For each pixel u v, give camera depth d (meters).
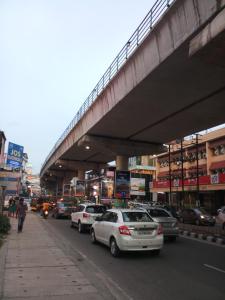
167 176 69.31
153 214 19.27
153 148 40.53
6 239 16.58
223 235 21.55
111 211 15.21
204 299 8.02
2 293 7.61
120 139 39.00
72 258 11.97
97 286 8.40
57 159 62.75
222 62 15.90
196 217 32.97
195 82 21.12
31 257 11.96
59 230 23.36
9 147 38.06
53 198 58.09
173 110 27.28
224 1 13.43
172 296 8.24
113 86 26.77
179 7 16.61
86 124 36.88
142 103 25.75
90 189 74.81
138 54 21.59
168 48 17.80
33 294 7.58
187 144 59.34
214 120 30.14
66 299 7.29
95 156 56.69
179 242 18.84
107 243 14.57
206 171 56.62
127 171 39.69
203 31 14.57
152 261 12.79
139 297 8.10
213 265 12.15
